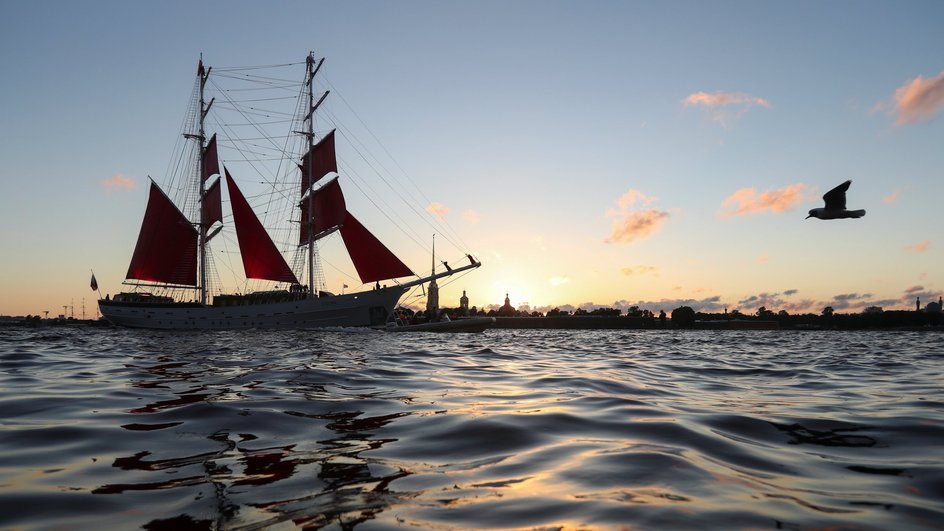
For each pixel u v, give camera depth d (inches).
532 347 1576.0
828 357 1172.5
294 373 582.9
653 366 815.7
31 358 842.8
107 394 424.5
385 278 2536.9
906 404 407.5
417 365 746.8
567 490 185.5
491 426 296.4
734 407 385.7
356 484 195.0
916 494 183.9
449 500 176.4
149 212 2554.1
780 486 192.1
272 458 232.1
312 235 2763.3
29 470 213.6
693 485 190.1
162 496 181.8
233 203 2615.7
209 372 607.5
